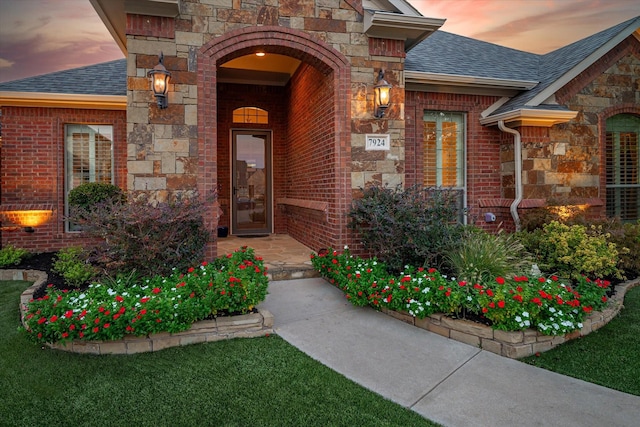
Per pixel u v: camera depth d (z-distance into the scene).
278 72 8.80
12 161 7.20
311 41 5.62
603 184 7.59
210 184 5.25
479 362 3.28
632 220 8.03
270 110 9.49
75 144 7.68
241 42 5.39
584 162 7.46
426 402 2.68
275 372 3.04
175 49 5.15
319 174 6.61
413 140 7.27
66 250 6.13
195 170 5.20
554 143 7.27
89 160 7.72
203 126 5.22
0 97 6.86
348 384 2.88
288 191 9.30
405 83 7.07
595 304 3.94
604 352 3.43
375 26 5.67
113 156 7.64
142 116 5.05
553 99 7.26
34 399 2.67
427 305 3.87
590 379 2.99
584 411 2.56
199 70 5.21
